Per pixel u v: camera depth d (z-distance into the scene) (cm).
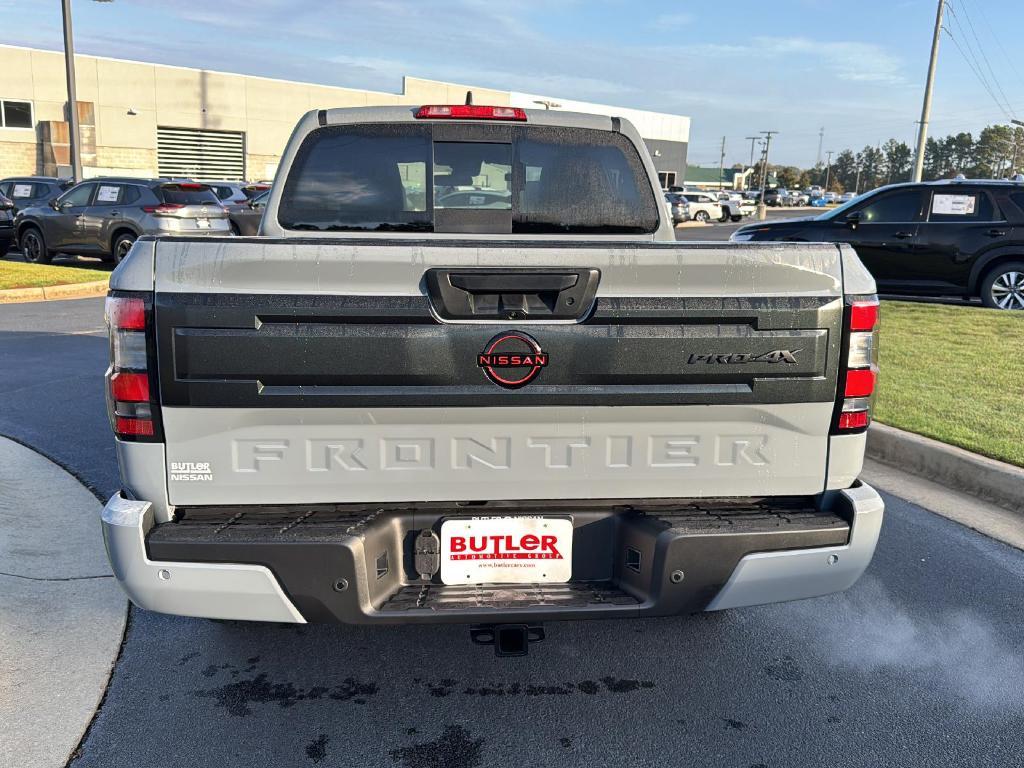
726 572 281
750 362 279
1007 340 975
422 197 379
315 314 263
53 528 473
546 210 388
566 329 272
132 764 284
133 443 270
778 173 15350
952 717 316
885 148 17625
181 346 262
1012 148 14588
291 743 296
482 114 373
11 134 3681
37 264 1764
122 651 355
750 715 317
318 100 4697
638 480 286
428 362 269
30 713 311
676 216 560
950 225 1223
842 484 295
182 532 269
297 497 276
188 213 1736
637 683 337
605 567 297
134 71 4022
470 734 303
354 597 270
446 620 273
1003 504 530
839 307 282
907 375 805
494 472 280
